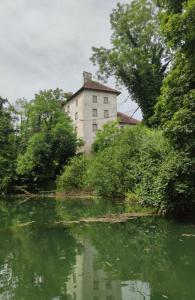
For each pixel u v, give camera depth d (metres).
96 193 35.09
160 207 18.52
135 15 40.41
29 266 10.29
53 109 50.34
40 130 50.81
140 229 15.50
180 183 16.81
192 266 9.91
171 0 17.78
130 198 24.97
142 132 28.67
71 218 19.55
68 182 41.84
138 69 39.06
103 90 59.28
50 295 7.95
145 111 39.00
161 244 12.56
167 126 16.72
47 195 41.88
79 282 8.77
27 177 48.31
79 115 59.25
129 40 40.94
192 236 13.71
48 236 14.69
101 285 8.53
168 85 17.53
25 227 17.14
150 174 19.27
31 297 7.84
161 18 18.45
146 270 9.66
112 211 21.52
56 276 9.30
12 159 50.69
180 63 17.28
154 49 39.94
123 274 9.37
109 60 40.91
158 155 19.72
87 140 57.19
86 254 11.56
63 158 50.09
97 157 34.44
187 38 16.06
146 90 38.75
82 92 58.34
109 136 42.28
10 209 26.61
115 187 28.92
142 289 8.20
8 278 9.21
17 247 12.80
